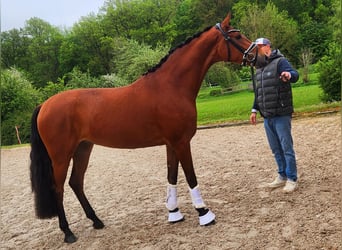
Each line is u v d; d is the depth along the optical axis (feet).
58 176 12.41
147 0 164.76
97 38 154.71
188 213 13.67
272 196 13.85
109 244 11.68
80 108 12.29
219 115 50.24
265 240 10.36
